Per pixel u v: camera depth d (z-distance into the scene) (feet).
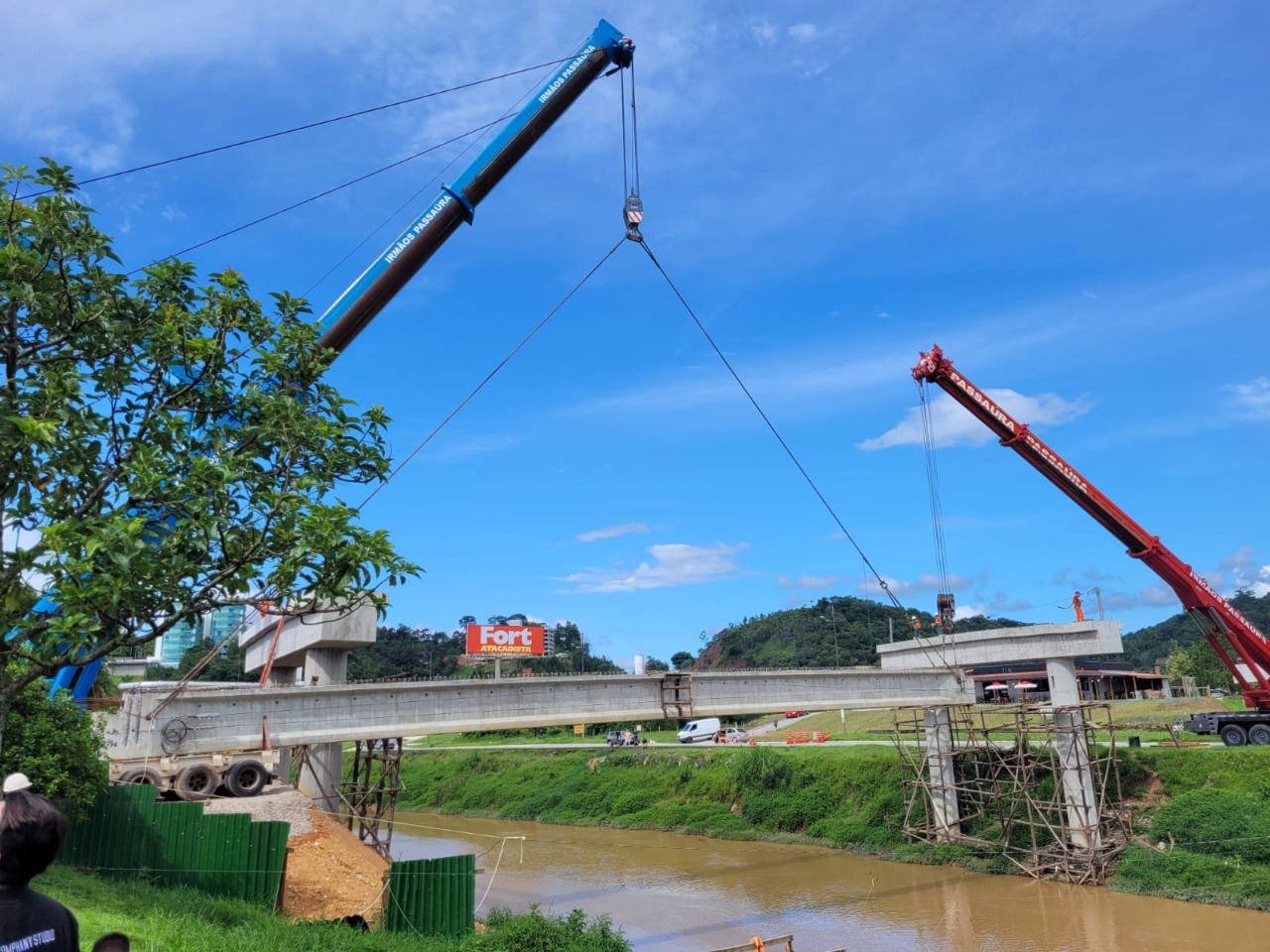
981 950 106.32
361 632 110.11
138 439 44.34
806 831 180.55
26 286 40.47
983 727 164.86
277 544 43.52
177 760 94.22
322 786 111.04
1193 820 132.77
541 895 144.56
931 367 152.66
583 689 124.06
